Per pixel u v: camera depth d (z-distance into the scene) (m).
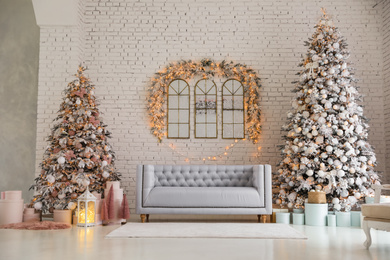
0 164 7.52
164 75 7.13
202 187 5.52
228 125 7.05
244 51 7.20
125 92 7.14
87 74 7.16
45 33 6.74
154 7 7.31
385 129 6.97
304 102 6.06
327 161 5.62
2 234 4.24
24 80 7.72
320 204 5.20
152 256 3.04
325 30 6.15
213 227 4.79
